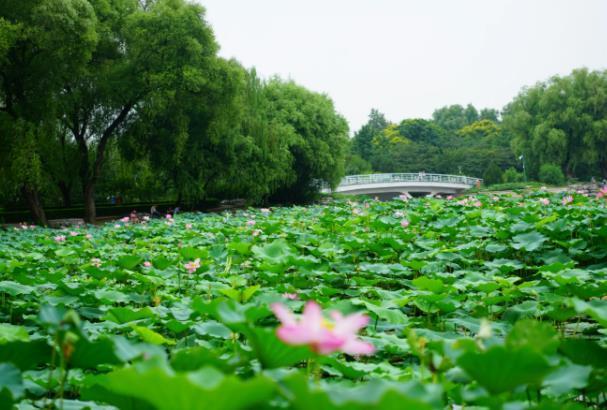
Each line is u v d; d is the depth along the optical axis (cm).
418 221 1152
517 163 7725
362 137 8706
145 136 2462
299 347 195
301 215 1748
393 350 358
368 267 701
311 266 668
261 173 2964
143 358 202
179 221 1689
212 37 2442
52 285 632
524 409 189
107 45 2372
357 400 144
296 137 3434
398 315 429
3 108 2128
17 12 1995
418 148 8481
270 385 134
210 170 2795
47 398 299
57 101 2162
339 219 1243
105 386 228
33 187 2136
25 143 1969
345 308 433
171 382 133
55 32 1953
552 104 4959
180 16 2342
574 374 209
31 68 2061
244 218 1759
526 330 194
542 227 839
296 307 460
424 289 509
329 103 3919
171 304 564
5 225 2233
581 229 855
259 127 3028
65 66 2070
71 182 2720
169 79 2255
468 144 9219
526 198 1659
